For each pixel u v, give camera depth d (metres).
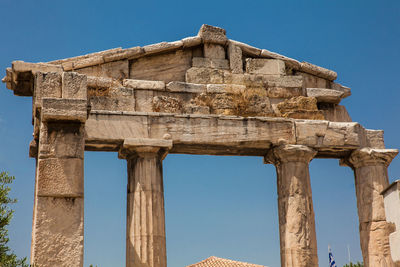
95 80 23.98
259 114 25.81
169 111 24.53
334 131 25.88
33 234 16.33
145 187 23.22
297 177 24.88
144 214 22.92
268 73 26.59
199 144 24.23
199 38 25.92
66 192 16.09
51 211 15.88
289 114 25.94
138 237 22.70
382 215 25.36
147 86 24.62
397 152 26.25
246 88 26.02
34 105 17.33
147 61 25.28
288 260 24.03
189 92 25.16
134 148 23.36
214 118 24.52
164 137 23.70
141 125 23.62
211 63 25.95
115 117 23.44
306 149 25.05
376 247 25.09
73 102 16.53
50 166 16.20
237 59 26.33
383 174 26.03
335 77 27.69
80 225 15.96
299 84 26.81
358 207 26.30
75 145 16.55
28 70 18.12
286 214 24.56
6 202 17.42
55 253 15.57
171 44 25.39
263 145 25.03
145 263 22.41
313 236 24.45
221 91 25.48
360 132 26.38
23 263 16.33
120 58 24.58
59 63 23.69
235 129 24.61
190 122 24.19
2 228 17.02
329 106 27.47
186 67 25.73
